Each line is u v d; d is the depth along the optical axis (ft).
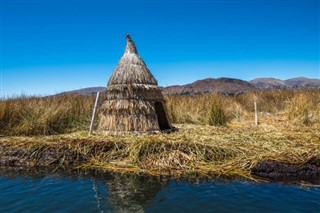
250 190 20.22
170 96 48.62
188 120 43.60
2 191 20.97
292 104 44.80
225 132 33.24
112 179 22.80
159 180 22.26
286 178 22.44
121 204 18.47
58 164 26.68
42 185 22.03
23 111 38.17
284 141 28.22
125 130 31.94
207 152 25.50
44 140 29.53
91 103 43.93
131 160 25.40
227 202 18.43
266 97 66.33
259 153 25.14
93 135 31.76
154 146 26.16
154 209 17.70
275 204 18.10
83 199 19.31
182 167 24.04
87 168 25.34
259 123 41.65
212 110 41.81
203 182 21.67
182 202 18.56
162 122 37.29
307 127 36.60
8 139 30.73
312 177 22.65
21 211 17.75
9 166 26.73
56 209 17.94
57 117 38.11
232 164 24.12
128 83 33.32
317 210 17.29
